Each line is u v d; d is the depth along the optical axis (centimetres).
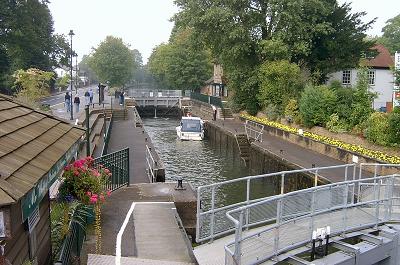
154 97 6638
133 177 1719
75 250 778
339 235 968
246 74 3781
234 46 3509
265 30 3584
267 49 3294
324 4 3328
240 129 3456
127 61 8031
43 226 681
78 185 810
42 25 5522
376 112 2220
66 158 666
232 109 4409
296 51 3300
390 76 3812
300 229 912
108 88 7944
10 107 726
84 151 1933
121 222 1042
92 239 925
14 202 389
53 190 939
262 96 3578
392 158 1764
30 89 2638
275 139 2914
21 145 559
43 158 561
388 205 1047
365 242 984
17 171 466
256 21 3506
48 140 659
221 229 956
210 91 6956
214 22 3416
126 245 902
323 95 2625
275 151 2392
